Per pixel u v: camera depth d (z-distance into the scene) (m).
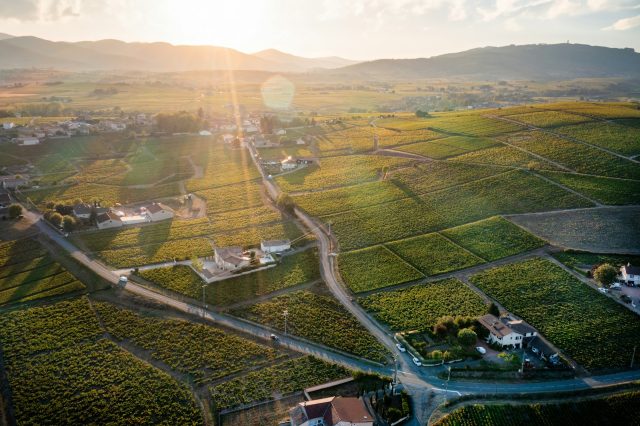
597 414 83.62
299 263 137.88
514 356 93.94
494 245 143.00
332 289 124.44
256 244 151.62
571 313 109.88
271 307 115.62
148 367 94.75
